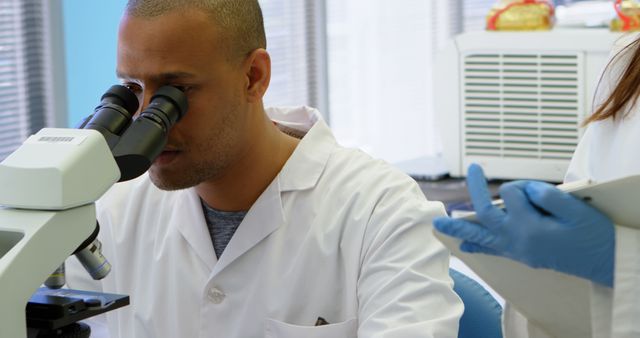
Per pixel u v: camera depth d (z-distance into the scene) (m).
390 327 1.32
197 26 1.28
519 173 2.81
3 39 2.73
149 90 1.28
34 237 0.99
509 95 2.77
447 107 2.88
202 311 1.49
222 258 1.47
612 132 1.52
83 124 1.17
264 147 1.47
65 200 1.01
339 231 1.46
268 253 1.46
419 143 4.56
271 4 3.64
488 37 2.77
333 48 3.99
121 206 1.64
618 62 1.52
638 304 0.96
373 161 1.56
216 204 1.50
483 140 2.84
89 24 2.87
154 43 1.26
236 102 1.35
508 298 1.10
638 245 0.96
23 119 2.82
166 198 1.59
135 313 1.59
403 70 4.41
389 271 1.39
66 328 1.12
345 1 4.02
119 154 1.10
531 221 0.93
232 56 1.33
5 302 0.97
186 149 1.31
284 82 3.76
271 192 1.47
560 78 2.69
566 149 2.72
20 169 1.02
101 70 2.92
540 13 2.78
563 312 1.09
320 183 1.51
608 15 2.90
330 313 1.46
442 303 1.35
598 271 0.97
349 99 4.10
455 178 2.93
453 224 0.95
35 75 2.82
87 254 1.15
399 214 1.42
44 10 2.79
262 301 1.45
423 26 4.53
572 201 0.93
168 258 1.55
